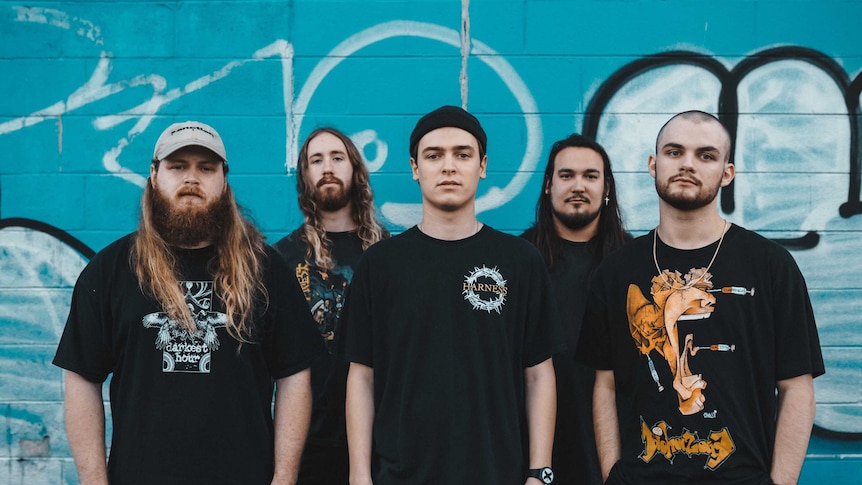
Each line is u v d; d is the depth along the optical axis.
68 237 3.87
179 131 2.59
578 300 3.44
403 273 2.68
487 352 2.62
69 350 2.52
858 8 3.88
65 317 3.87
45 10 3.87
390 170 3.91
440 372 2.59
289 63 3.89
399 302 2.65
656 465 2.63
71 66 3.87
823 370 2.62
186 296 2.53
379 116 3.91
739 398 2.58
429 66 3.90
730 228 2.74
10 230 3.87
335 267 3.51
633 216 3.92
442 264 2.67
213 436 2.46
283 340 2.65
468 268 2.67
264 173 3.90
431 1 3.89
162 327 2.49
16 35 3.87
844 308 3.88
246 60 3.89
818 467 3.87
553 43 3.91
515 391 2.66
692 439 2.58
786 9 3.89
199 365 2.48
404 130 3.91
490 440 2.57
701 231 2.71
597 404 2.88
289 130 3.90
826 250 3.90
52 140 3.87
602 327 2.86
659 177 2.72
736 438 2.56
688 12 3.89
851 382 3.87
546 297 2.76
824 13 3.89
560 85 3.91
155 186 2.61
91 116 3.88
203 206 2.56
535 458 2.64
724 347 2.61
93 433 2.51
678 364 2.63
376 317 2.69
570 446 3.23
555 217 3.53
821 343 3.88
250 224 2.77
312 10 3.88
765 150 3.90
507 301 2.67
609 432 2.83
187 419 2.45
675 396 2.62
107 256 2.59
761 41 3.89
